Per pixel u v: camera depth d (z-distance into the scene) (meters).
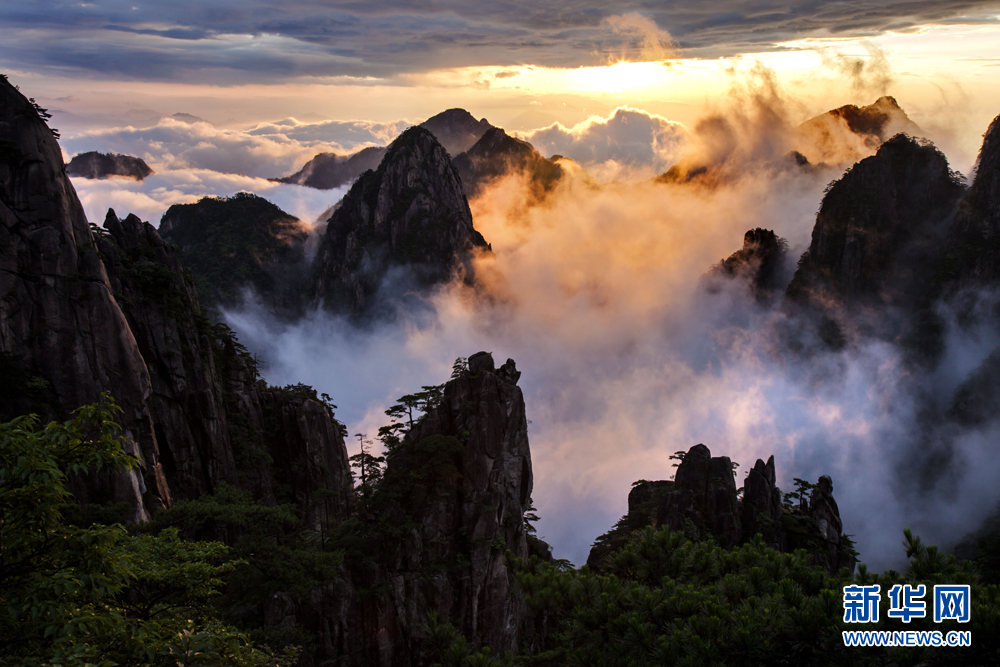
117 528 21.95
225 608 58.25
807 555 26.22
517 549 78.81
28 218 71.94
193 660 21.50
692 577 26.81
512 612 72.19
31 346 70.31
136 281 82.81
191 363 84.88
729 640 21.16
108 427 22.22
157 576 30.11
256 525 61.88
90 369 72.00
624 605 25.14
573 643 25.38
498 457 76.38
